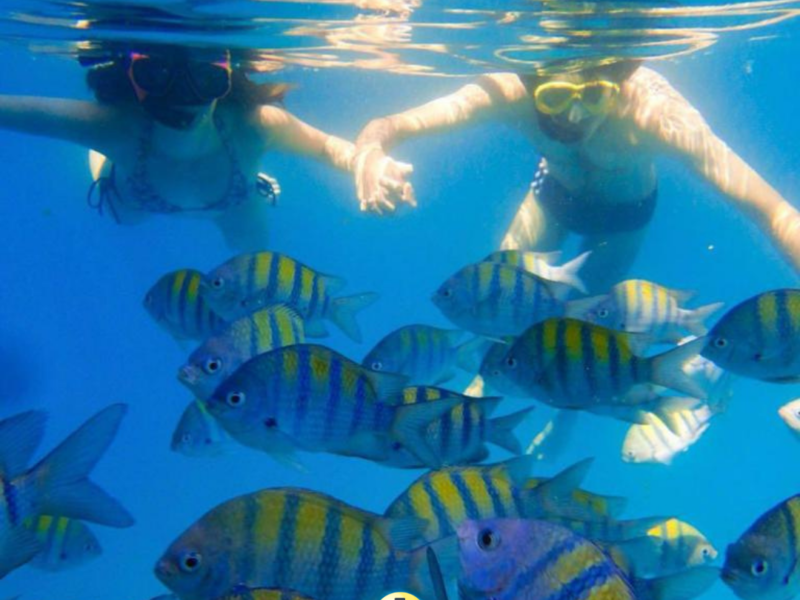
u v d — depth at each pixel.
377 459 0.83
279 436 0.83
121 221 1.94
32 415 0.70
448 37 2.02
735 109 12.13
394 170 1.51
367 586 0.66
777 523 0.73
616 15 1.83
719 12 1.92
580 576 0.51
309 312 1.09
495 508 0.78
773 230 1.59
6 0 1.75
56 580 2.48
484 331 1.11
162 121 1.63
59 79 3.44
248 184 1.86
